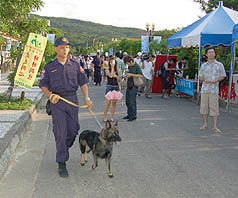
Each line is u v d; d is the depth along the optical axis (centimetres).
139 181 429
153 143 625
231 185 418
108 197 377
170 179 437
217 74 716
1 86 1470
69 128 461
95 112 962
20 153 545
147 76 1293
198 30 1143
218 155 551
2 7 872
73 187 407
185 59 1421
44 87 451
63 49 438
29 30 972
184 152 567
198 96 1152
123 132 715
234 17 1167
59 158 444
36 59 852
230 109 1065
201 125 802
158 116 915
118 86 841
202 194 388
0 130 614
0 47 1070
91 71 2084
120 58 857
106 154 438
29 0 902
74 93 458
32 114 854
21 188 400
